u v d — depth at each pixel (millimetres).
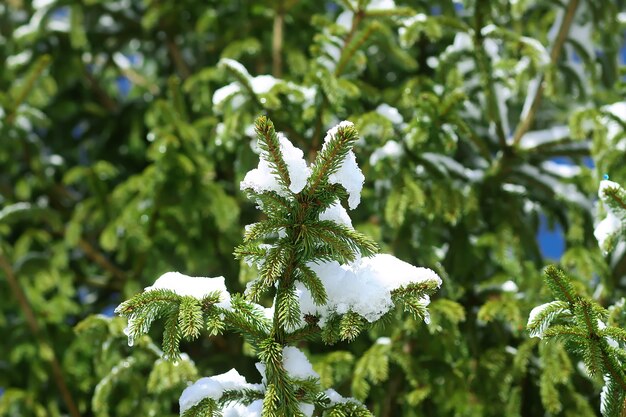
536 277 4266
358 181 2205
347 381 4359
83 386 5312
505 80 4688
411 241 4445
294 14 6387
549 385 3797
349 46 4344
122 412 4551
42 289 5750
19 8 7312
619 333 2260
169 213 5047
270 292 4934
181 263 5379
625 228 2688
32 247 6371
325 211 2283
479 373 4125
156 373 3846
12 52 7074
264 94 4219
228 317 2340
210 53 7020
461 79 4652
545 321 2309
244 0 6496
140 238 5105
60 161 6930
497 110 4582
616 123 4379
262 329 2387
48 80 6113
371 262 2322
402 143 4355
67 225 6402
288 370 2328
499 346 4230
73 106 7324
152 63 7844
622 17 5242
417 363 4102
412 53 6156
